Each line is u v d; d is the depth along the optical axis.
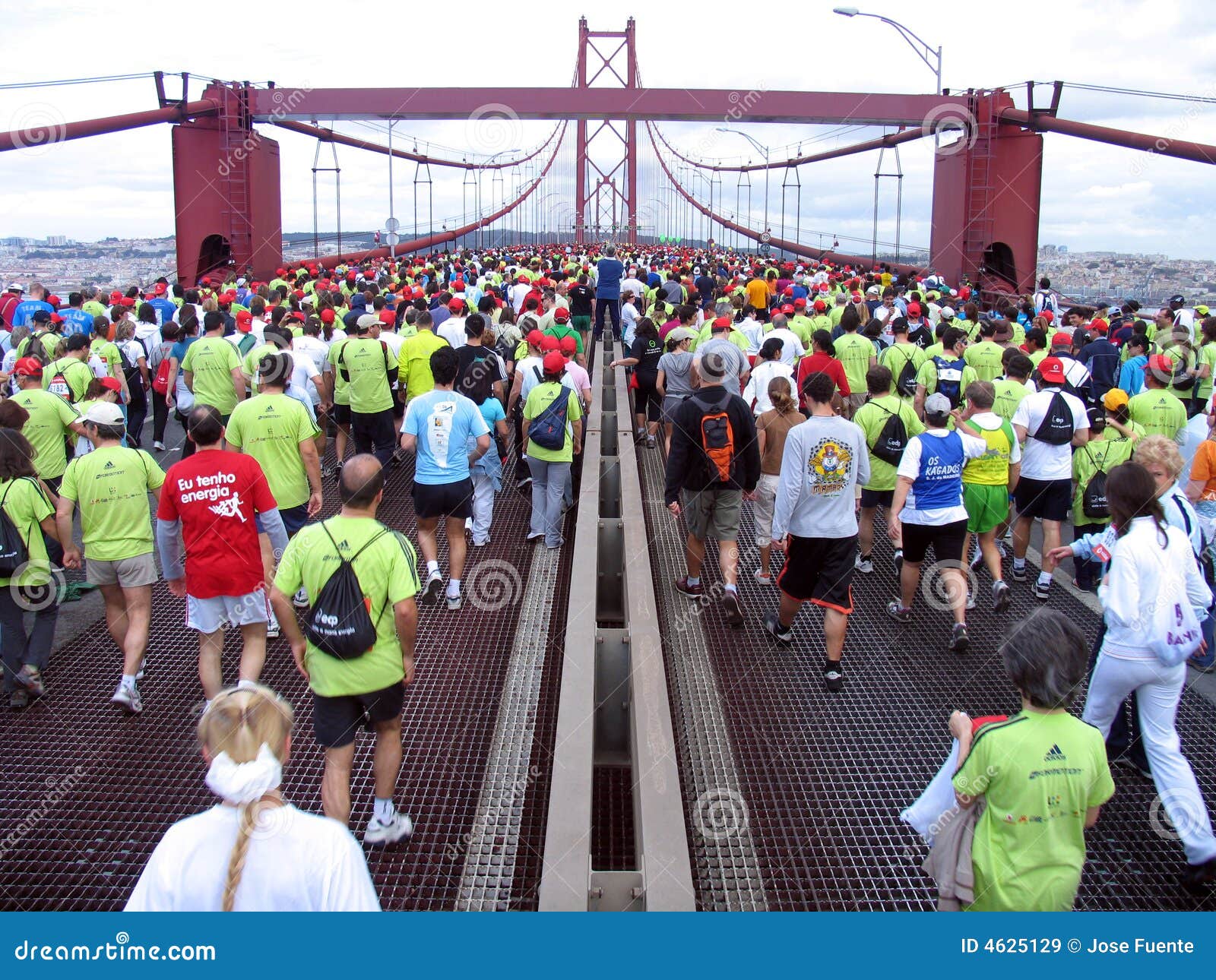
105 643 5.69
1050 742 2.56
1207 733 4.66
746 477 5.75
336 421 8.87
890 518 5.32
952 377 6.54
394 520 7.84
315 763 4.41
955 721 2.77
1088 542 4.07
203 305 9.25
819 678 5.17
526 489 8.89
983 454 5.66
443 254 28.25
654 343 9.93
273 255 27.89
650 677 4.11
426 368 7.86
